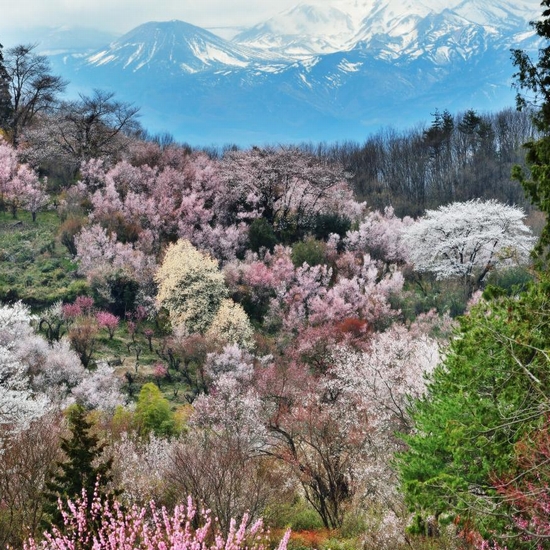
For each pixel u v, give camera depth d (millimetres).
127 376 56750
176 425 39719
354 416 31297
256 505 22641
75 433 20047
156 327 66625
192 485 22625
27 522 20531
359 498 27375
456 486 14414
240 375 51281
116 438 37156
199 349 57781
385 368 32062
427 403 20438
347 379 35375
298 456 29516
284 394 38906
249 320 67375
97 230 73812
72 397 50000
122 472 26781
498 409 13867
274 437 32281
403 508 23219
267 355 58438
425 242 72812
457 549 18109
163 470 25375
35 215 81312
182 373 58750
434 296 66875
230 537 10625
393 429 29359
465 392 16141
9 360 35906
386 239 79875
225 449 27781
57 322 61875
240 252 79938
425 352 32594
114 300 66562
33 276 68938
